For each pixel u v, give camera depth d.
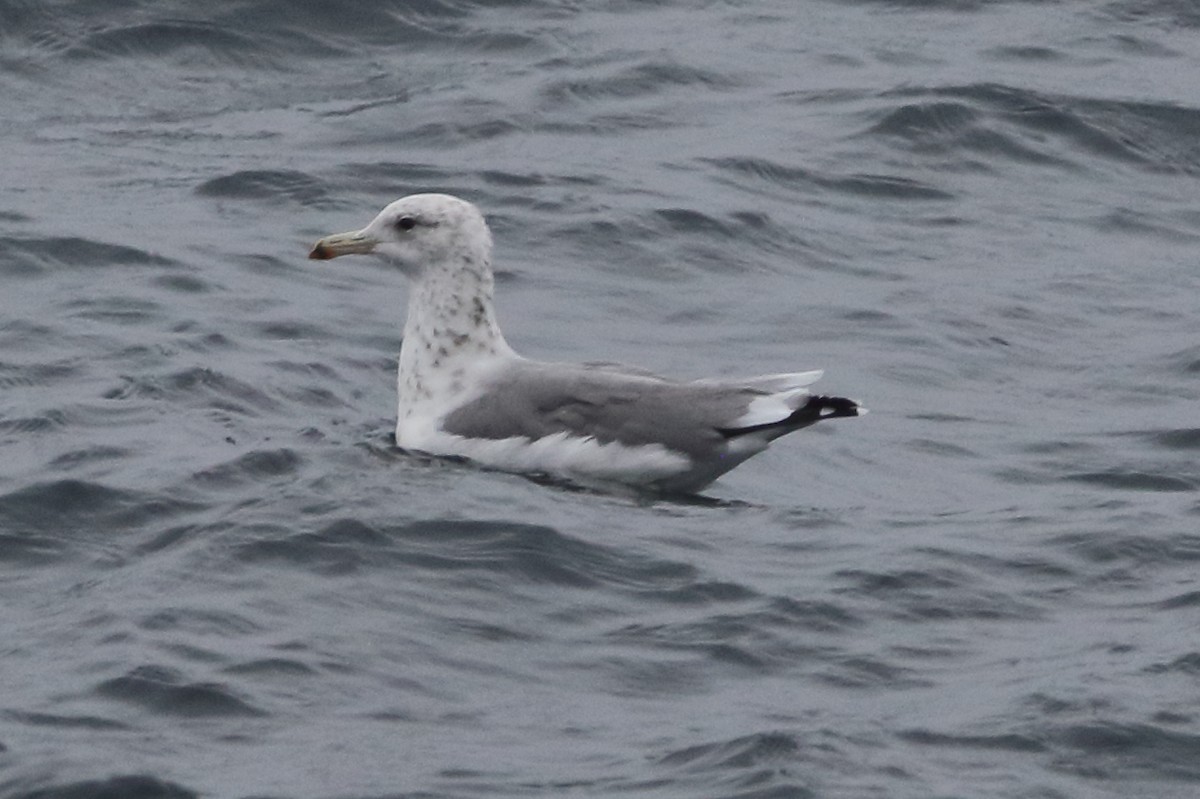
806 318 21.17
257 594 13.65
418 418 16.59
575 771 11.65
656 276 22.00
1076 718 12.34
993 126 26.17
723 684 12.84
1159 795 11.64
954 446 18.12
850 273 22.47
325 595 13.70
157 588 13.68
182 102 26.45
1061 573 14.75
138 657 12.62
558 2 29.72
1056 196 24.97
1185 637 13.55
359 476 15.73
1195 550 15.20
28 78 26.77
